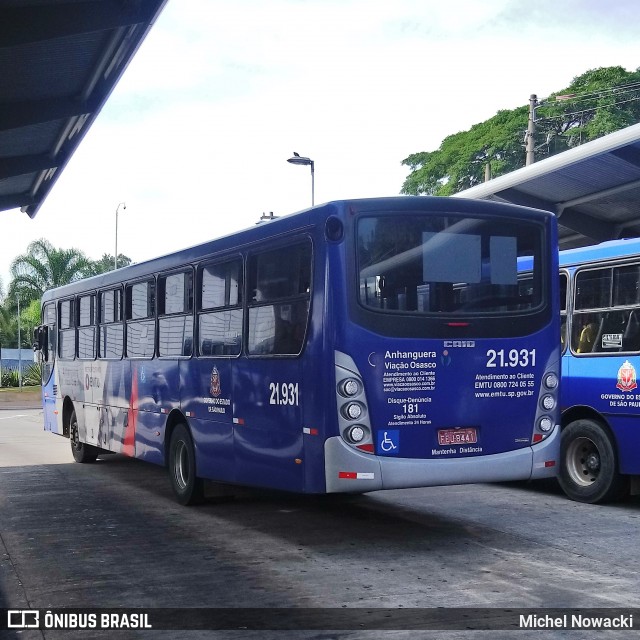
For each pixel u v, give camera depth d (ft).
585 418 33.78
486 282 26.96
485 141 188.85
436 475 25.48
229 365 30.58
